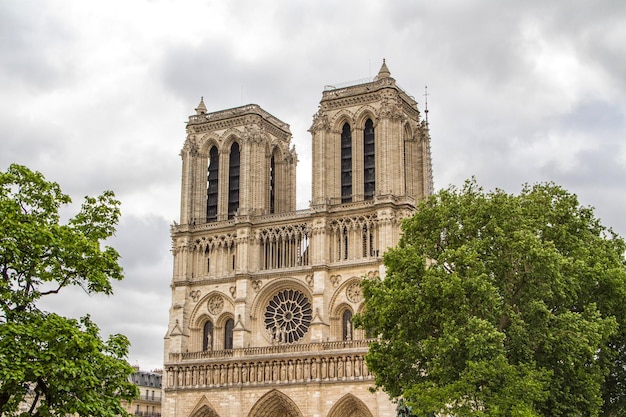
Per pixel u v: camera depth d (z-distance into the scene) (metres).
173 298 164.50
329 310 151.25
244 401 152.12
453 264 91.56
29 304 59.72
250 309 158.25
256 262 160.12
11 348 54.53
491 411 76.62
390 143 153.00
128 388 61.59
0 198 61.03
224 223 164.12
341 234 153.25
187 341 162.25
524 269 87.12
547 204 96.25
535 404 82.94
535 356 85.94
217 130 170.38
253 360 152.62
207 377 156.12
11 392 55.19
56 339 56.41
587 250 91.06
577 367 85.88
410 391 83.25
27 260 59.72
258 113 167.88
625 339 94.00
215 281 162.38
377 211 150.12
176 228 167.25
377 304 91.00
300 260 157.00
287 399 148.62
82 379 56.09
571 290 86.69
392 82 156.38
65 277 61.91
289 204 173.00
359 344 145.12
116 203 67.88
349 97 158.88
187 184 168.62
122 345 62.31
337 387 145.12
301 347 149.38
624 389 94.75
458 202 93.69
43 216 63.22
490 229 89.62
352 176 156.50
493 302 83.31
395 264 91.94
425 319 87.12
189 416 156.12
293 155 176.00
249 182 163.12
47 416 55.56
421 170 162.62
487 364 79.38
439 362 83.88
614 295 90.94
